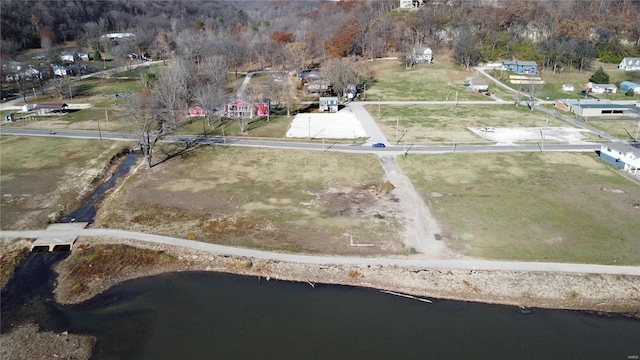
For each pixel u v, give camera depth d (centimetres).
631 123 9425
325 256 4659
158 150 7850
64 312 3969
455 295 4122
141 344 3584
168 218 5466
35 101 11550
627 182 6381
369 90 12744
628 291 4156
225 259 4638
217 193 6119
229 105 9912
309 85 12069
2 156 7519
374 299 4072
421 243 4875
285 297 4103
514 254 4669
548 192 6062
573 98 11662
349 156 7444
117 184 6638
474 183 6362
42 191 6278
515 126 9219
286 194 6072
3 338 3662
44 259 4747
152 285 4303
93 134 8719
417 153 7556
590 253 4675
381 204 5759
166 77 10569
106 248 4850
